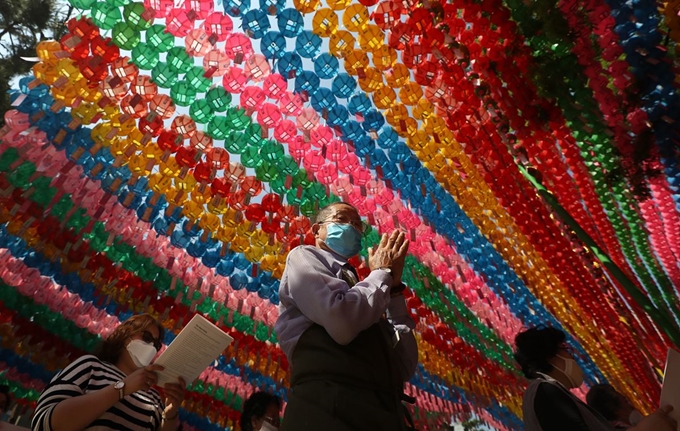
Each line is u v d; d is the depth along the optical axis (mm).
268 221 3270
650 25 2408
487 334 5445
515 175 3693
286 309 1925
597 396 4039
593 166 3564
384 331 1896
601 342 6031
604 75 2773
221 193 3080
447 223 4047
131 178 2951
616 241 4664
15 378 3695
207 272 3613
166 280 3600
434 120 3141
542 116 3023
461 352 5066
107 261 3359
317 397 1673
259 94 2789
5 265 3156
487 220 4211
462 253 4473
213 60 2592
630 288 3391
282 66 2631
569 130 3275
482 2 2590
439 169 3500
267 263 3574
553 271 4578
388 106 2908
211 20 2518
